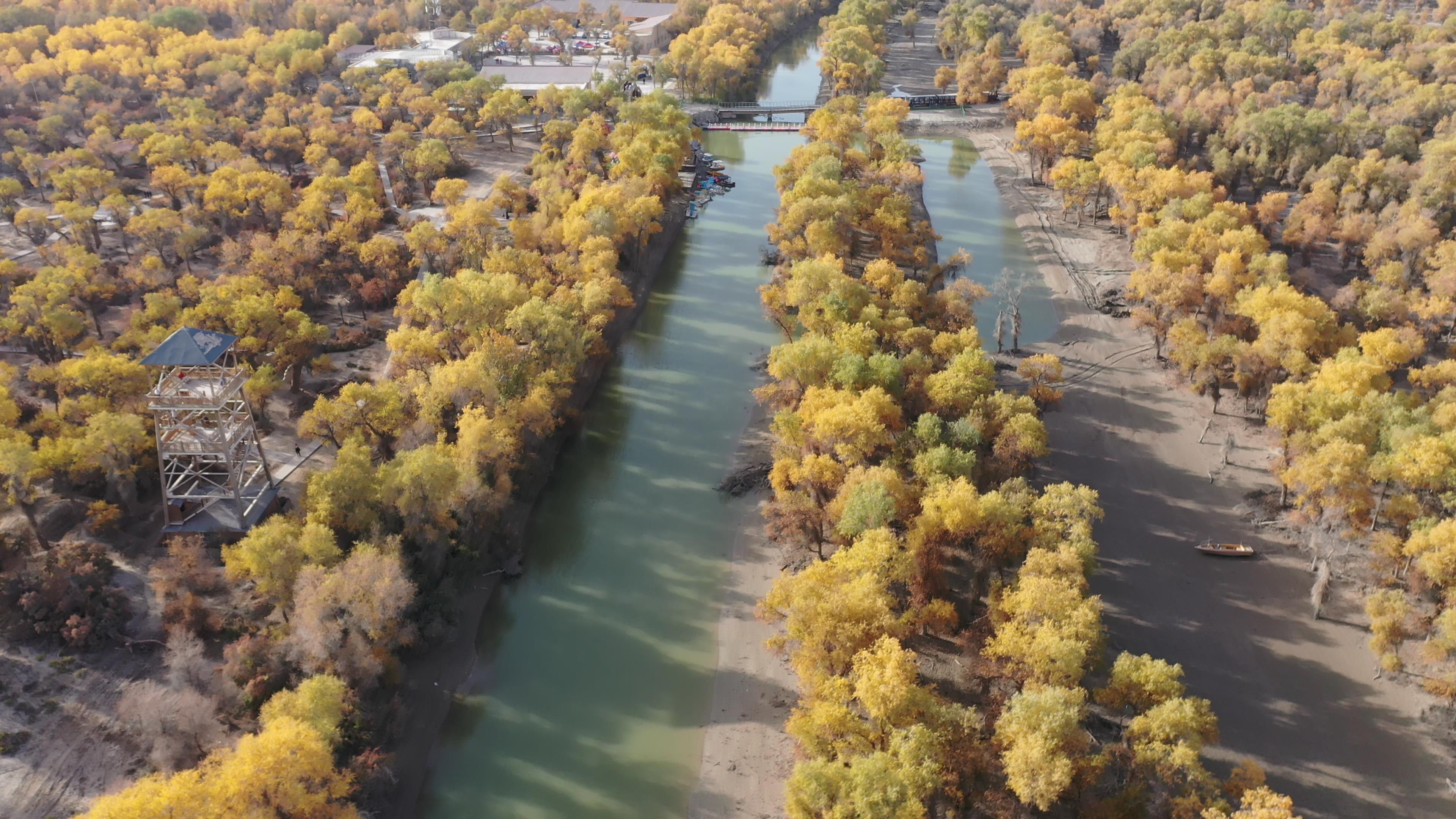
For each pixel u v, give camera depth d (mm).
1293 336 161750
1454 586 117875
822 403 146125
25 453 126812
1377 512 136875
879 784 91312
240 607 123500
